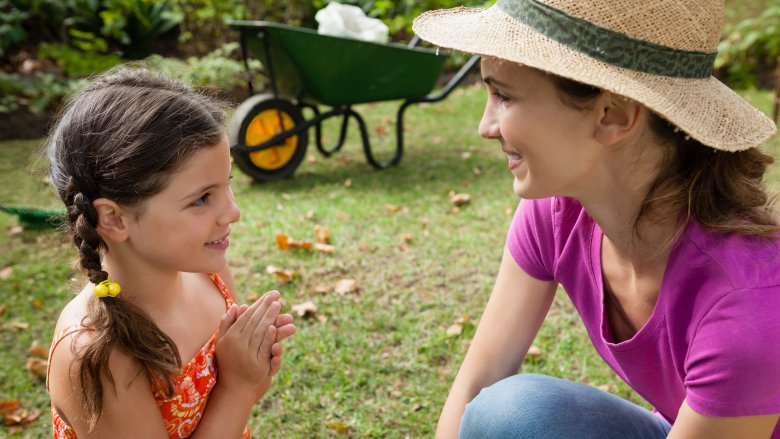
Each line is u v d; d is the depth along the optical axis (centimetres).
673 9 132
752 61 751
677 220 143
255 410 270
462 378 194
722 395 134
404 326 320
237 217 158
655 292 153
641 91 128
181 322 171
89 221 148
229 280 200
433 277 363
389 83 517
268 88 721
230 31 774
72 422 154
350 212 442
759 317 130
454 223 426
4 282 362
